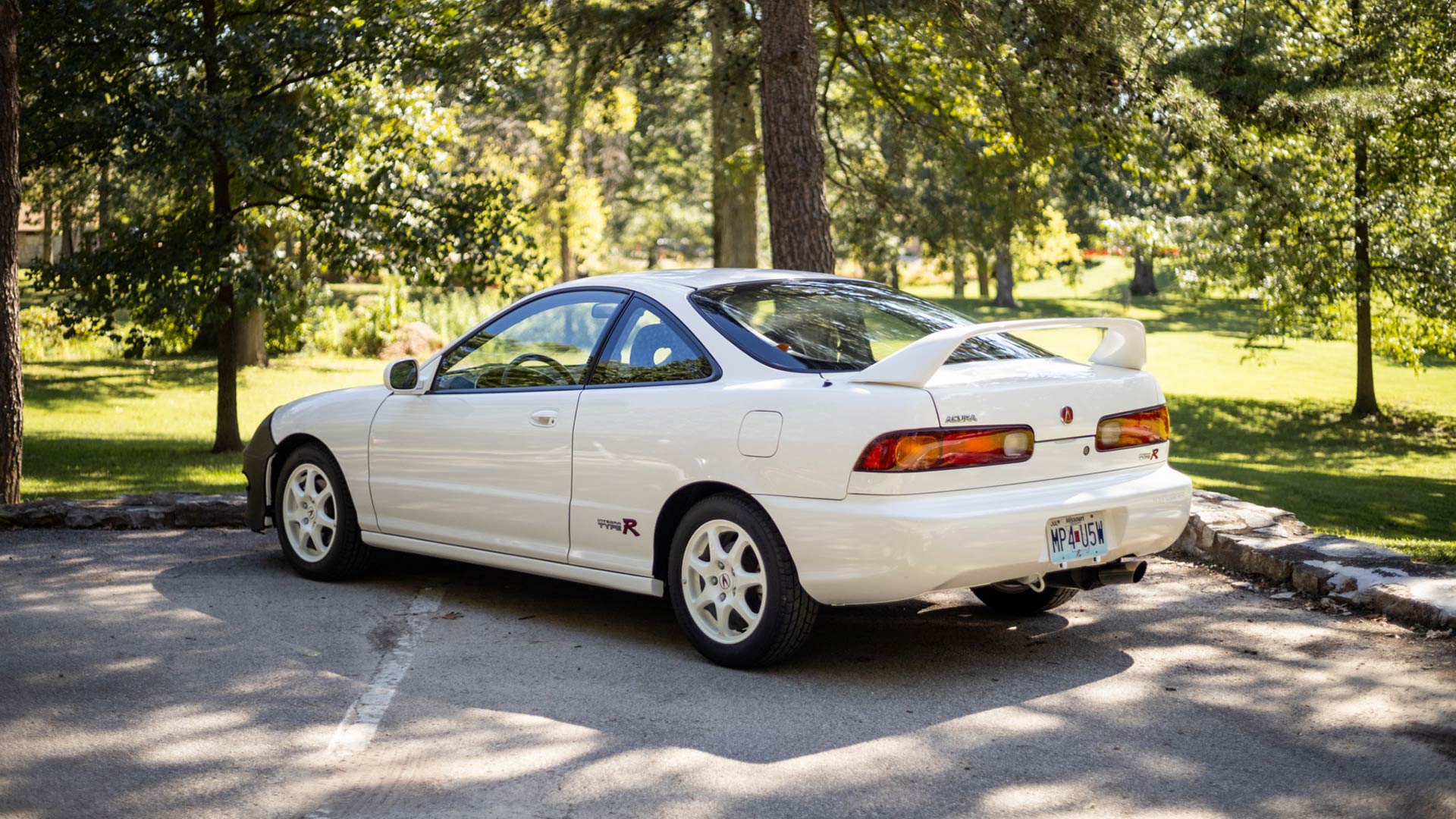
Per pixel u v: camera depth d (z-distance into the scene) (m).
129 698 4.49
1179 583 6.23
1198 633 5.30
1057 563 4.59
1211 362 37.69
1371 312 26.98
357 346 30.05
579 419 5.30
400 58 12.55
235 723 4.22
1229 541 6.48
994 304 54.22
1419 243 21.11
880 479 4.38
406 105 13.46
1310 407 28.38
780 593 4.66
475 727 4.20
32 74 10.97
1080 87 12.20
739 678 4.77
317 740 4.06
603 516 5.22
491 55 12.88
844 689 4.61
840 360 4.88
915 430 4.39
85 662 4.93
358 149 13.22
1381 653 4.91
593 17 14.05
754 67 14.20
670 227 69.44
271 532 7.81
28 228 31.84
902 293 5.76
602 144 44.66
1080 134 12.82
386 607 5.89
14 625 5.50
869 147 16.14
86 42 11.19
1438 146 18.09
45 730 4.14
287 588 6.27
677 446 4.93
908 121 14.83
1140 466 4.96
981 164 14.36
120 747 3.99
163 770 3.80
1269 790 3.58
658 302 5.30
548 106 24.17
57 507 7.93
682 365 5.09
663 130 41.38
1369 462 21.17
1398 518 12.60
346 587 6.32
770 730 4.16
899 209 15.41
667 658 5.05
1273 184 13.90
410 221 12.55
